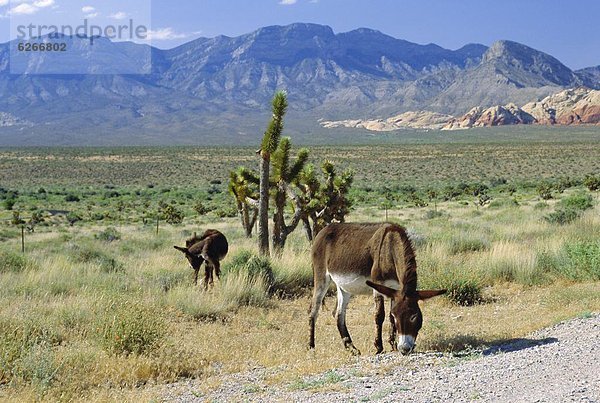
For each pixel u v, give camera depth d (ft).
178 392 28.89
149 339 35.22
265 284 55.77
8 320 39.70
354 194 252.83
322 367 30.76
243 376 31.09
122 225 176.55
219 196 286.05
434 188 299.99
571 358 26.16
